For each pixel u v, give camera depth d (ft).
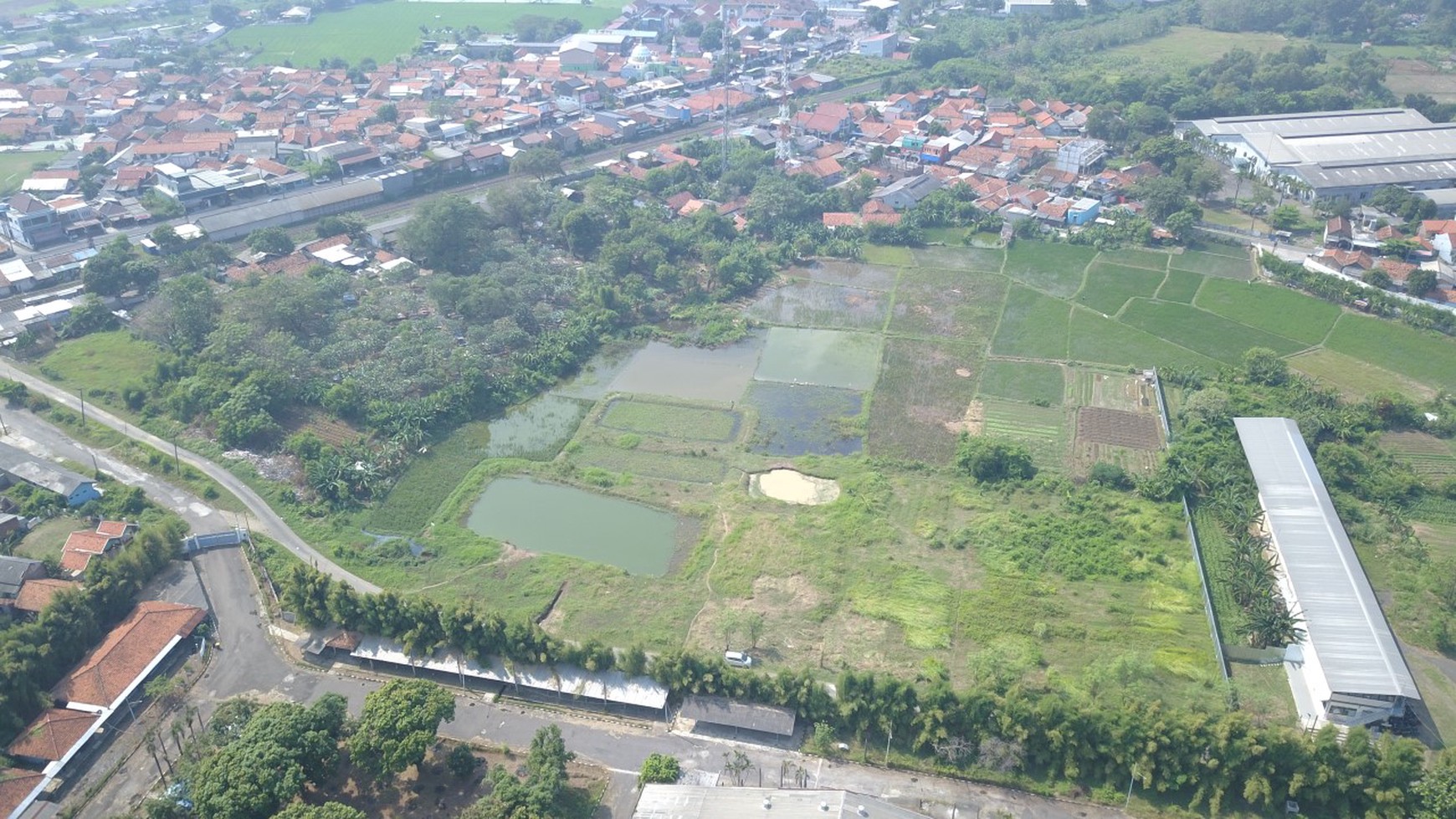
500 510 434.30
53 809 293.84
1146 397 508.53
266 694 336.70
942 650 351.67
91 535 393.91
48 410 499.92
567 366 547.08
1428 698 329.11
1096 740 301.63
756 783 302.86
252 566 393.50
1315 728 314.76
